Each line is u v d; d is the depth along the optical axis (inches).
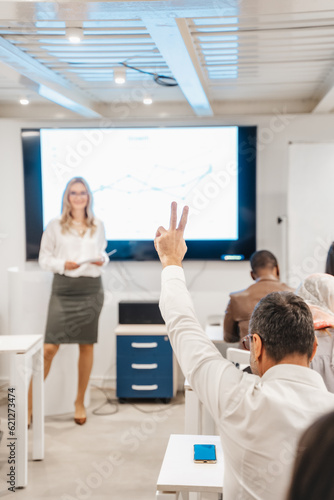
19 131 203.0
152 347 187.0
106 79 167.5
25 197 200.8
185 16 93.9
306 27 118.3
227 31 121.3
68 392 180.1
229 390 47.8
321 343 91.2
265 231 201.2
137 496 124.3
